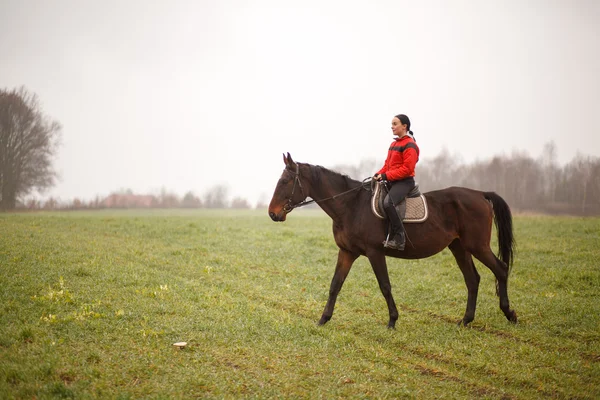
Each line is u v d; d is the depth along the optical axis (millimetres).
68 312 7586
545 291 10055
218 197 63531
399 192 7836
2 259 10562
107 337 6676
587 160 51969
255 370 5953
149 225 19062
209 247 14547
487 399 5465
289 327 7590
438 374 6191
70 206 48469
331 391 5488
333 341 7129
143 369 5770
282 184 8109
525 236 16125
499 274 8141
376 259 7914
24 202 46000
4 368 5496
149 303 8289
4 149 42875
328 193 8133
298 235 17203
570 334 7570
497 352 6816
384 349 6977
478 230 8117
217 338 6922
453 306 9297
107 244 14000
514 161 57375
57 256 11281
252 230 18406
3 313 7254
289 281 11000
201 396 5215
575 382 5848
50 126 46594
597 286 10039
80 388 5215
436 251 8141
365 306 9227
